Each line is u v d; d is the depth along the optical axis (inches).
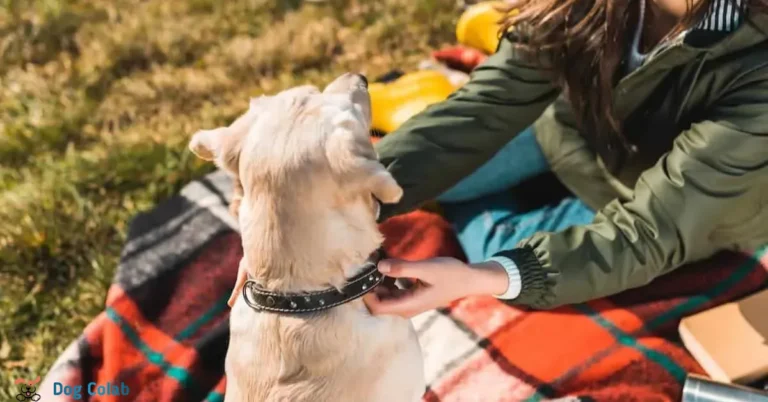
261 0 146.4
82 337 84.0
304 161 48.8
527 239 70.5
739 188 67.4
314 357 53.9
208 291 87.7
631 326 77.4
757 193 68.7
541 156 91.7
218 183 101.0
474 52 115.9
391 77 116.3
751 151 65.6
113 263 98.0
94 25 141.0
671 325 78.0
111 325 83.7
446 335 79.5
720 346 73.6
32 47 136.2
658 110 72.9
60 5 145.0
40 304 95.0
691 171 67.2
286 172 49.1
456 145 77.9
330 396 54.3
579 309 79.6
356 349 54.6
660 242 69.1
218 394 76.8
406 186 76.1
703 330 75.2
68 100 124.3
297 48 132.6
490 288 65.7
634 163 78.5
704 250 79.0
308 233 50.3
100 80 129.0
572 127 86.4
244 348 56.8
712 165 66.6
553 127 87.7
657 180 69.2
